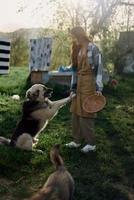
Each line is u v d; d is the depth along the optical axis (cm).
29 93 519
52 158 334
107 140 576
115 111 754
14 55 1834
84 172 459
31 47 951
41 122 517
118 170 473
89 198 405
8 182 432
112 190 423
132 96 928
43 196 285
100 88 486
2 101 762
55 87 868
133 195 423
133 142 577
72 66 509
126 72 1405
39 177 444
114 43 1284
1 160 459
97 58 484
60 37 1283
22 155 480
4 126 602
